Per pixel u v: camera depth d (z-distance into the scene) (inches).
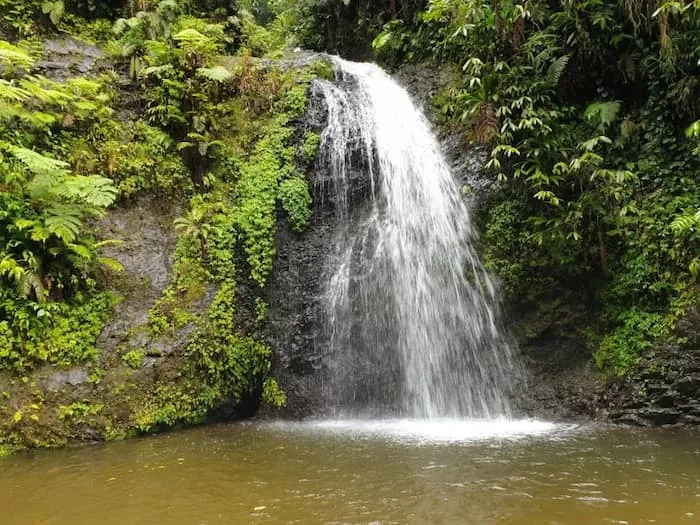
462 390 311.9
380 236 346.6
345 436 258.2
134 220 335.6
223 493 175.8
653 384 282.4
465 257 329.4
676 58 312.5
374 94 419.2
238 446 243.8
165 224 342.3
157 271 320.8
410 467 197.6
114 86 380.2
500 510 153.5
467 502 160.2
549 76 340.2
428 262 335.3
